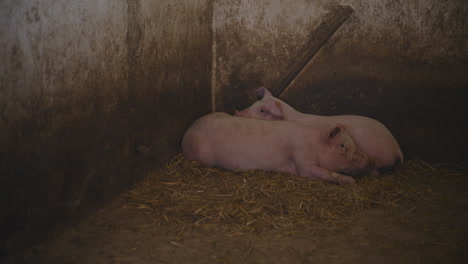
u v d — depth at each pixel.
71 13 2.67
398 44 3.58
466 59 3.47
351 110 3.76
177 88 3.56
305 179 3.33
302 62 3.78
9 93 2.42
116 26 2.96
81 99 2.78
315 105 3.83
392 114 3.68
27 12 2.46
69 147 2.73
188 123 3.74
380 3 3.56
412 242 2.70
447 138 3.60
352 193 3.16
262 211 2.98
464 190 3.25
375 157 3.47
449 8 3.44
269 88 3.88
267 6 3.78
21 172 2.51
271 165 3.44
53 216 2.69
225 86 3.98
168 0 3.36
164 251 2.63
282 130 3.44
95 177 2.92
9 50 2.40
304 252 2.63
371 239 2.73
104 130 2.95
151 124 3.34
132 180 3.21
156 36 3.29
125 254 2.60
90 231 2.76
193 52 3.70
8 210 2.47
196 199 3.10
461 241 2.70
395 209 3.02
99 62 2.87
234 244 2.69
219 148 3.48
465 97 3.52
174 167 3.49
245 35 3.86
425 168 3.57
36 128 2.55
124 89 3.07
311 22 3.72
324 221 2.89
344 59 3.70
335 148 3.38
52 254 2.57
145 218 2.90
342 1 3.63
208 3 3.81
